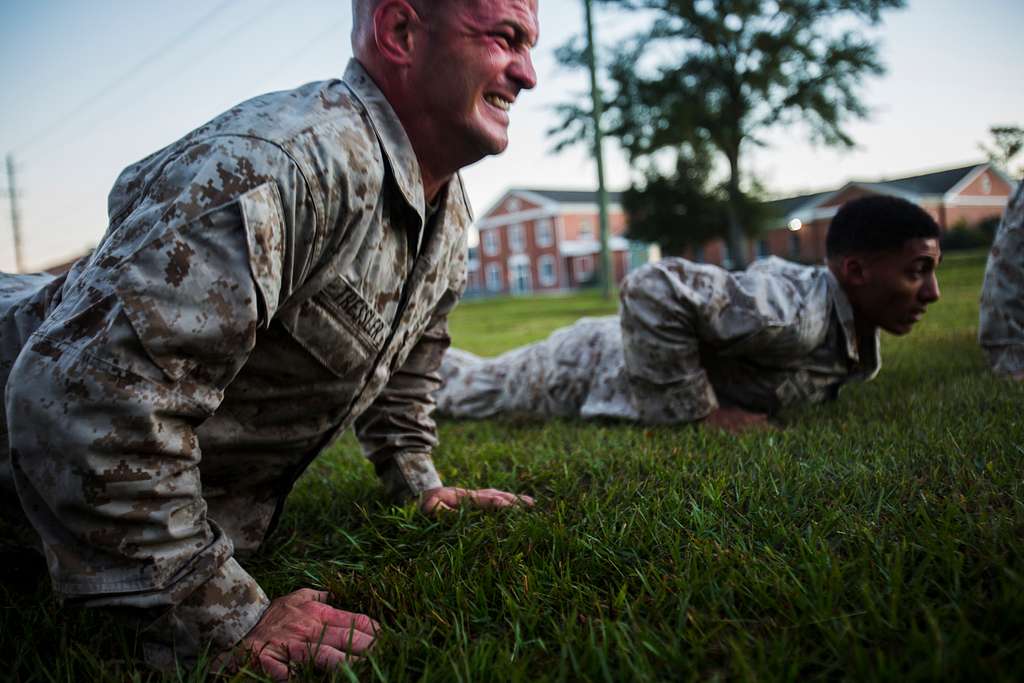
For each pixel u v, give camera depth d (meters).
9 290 1.45
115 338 0.98
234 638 1.10
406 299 1.38
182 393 1.03
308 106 1.16
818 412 2.71
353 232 1.20
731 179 25.42
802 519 1.46
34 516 1.04
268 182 1.05
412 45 1.25
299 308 1.22
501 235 49.75
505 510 1.69
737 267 25.67
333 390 1.37
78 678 1.15
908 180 37.81
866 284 2.60
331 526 1.80
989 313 3.04
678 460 2.00
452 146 1.32
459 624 1.16
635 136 24.94
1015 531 1.21
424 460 1.87
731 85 24.53
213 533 1.14
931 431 2.00
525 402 3.40
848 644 0.95
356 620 1.19
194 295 1.01
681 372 2.61
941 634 0.92
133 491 1.00
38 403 0.98
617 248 43.91
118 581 1.03
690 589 1.16
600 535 1.46
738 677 0.91
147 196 1.08
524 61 1.32
